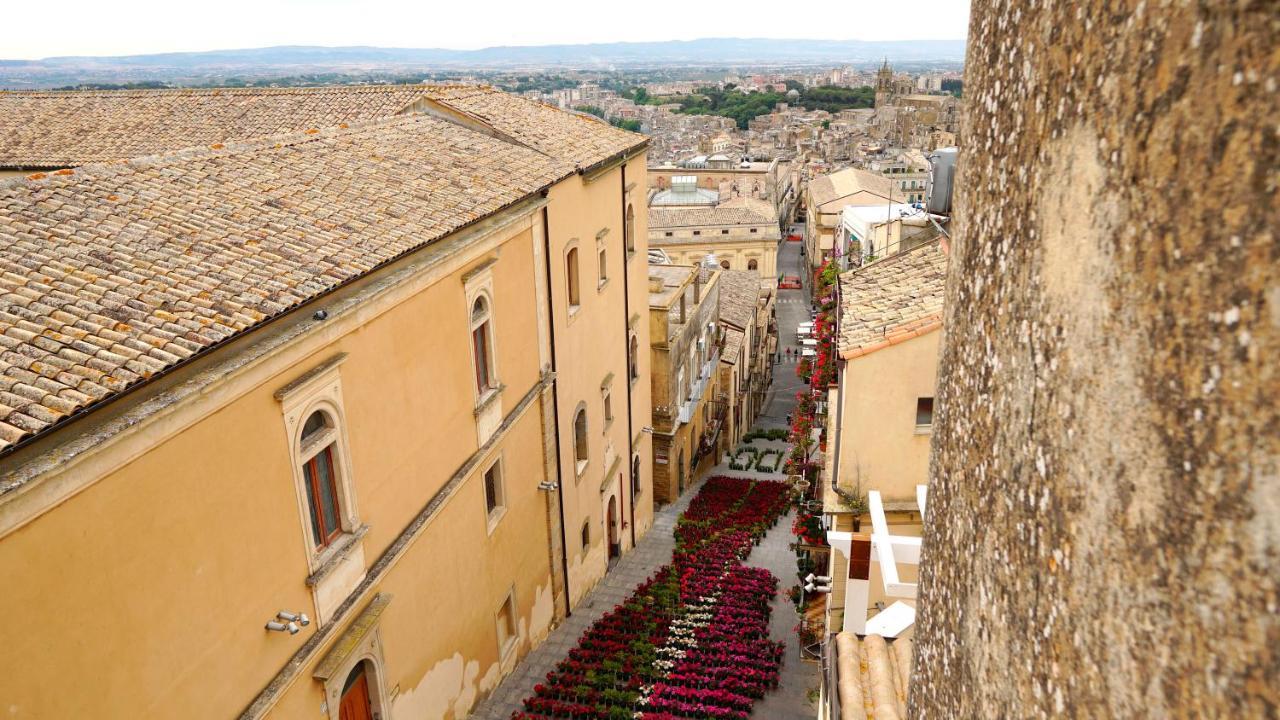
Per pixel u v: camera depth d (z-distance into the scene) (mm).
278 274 10828
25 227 9836
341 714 12320
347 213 13500
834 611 16156
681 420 34500
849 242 45062
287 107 23172
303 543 11008
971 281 4258
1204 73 2145
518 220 17609
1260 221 1958
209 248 10836
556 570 21875
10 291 8648
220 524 9336
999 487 3713
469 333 15859
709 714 17922
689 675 19328
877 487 14742
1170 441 2330
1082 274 2865
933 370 14008
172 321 9070
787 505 32406
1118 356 2611
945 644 4594
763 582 25016
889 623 10633
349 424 11938
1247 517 2027
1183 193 2250
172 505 8578
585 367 23281
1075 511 2908
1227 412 2090
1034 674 3268
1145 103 2436
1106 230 2686
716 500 34719
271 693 10305
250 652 10000
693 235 79688
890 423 14383
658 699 18375
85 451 7281
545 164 19938
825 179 89812
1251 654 2021
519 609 19531
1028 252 3396
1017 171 3543
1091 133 2793
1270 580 1958
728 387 46281
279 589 10516
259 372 9789
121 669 8016
